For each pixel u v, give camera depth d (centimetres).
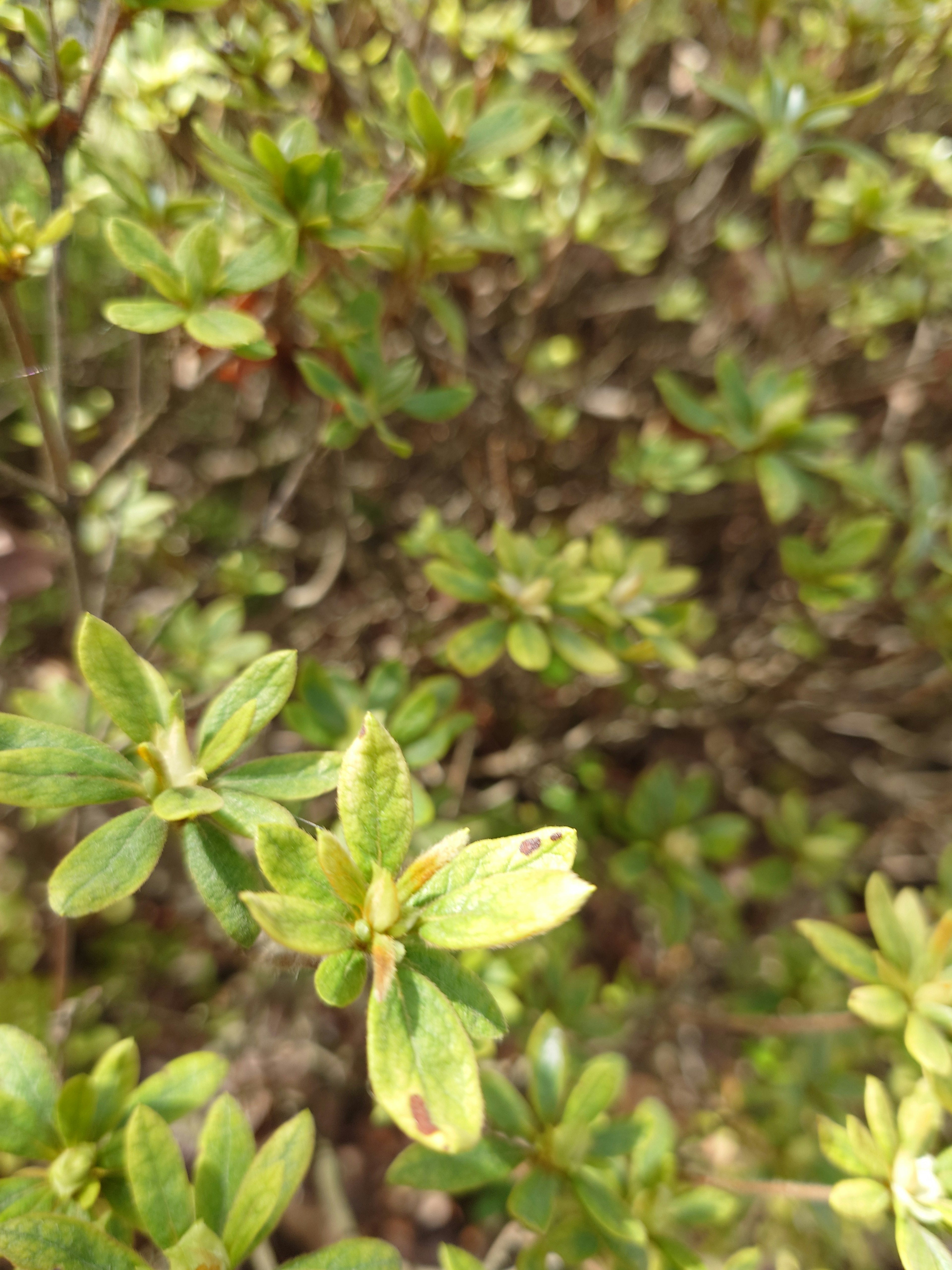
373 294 26
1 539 31
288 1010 41
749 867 51
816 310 42
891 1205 19
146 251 19
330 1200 37
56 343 22
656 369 51
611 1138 22
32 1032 34
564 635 25
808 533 46
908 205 39
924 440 51
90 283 41
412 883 13
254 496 49
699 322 51
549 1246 20
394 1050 12
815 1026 29
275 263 20
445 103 32
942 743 49
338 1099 41
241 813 15
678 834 36
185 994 42
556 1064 22
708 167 49
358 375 26
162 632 31
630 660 28
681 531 55
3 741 15
